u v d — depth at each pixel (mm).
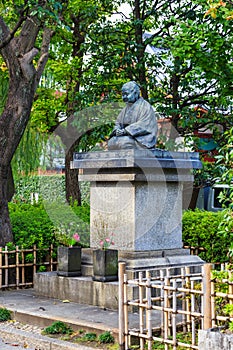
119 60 15219
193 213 12648
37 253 11781
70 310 9000
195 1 11484
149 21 16594
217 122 15562
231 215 6566
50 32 12477
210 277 6449
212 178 14602
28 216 12742
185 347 6727
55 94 17672
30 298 10156
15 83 12023
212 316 6414
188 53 11695
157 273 9375
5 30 11648
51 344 7641
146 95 15664
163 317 7234
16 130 11992
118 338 7473
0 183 11844
